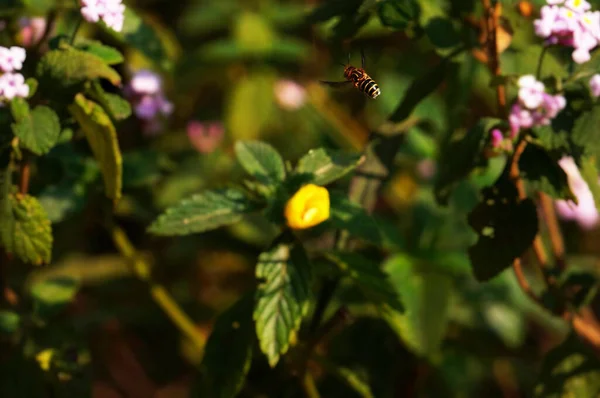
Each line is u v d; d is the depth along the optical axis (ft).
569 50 2.03
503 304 2.45
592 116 1.91
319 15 2.12
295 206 1.89
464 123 2.25
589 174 1.96
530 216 2.00
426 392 2.39
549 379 2.07
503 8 2.08
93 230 2.54
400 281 2.26
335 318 2.00
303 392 2.15
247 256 2.51
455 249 2.35
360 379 2.14
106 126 1.92
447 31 2.08
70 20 2.29
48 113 1.90
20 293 2.26
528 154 1.98
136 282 2.55
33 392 2.11
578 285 2.13
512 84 1.94
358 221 1.96
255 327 1.98
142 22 2.22
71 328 2.18
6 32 2.16
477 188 2.38
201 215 1.94
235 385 1.97
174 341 2.65
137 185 2.23
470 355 2.43
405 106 2.09
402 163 2.58
